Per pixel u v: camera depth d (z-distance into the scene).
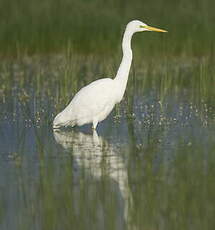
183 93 26.30
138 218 13.75
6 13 39.06
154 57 33.12
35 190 15.73
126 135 20.73
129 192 15.17
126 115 23.19
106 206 14.12
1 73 30.77
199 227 13.29
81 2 40.91
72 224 13.56
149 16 38.41
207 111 23.20
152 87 27.00
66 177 15.74
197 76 27.42
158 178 15.97
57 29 36.78
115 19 37.84
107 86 21.80
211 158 17.03
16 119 22.75
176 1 41.19
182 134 20.28
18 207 14.76
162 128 21.02
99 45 35.56
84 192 14.82
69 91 25.48
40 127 21.77
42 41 36.12
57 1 40.94
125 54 22.11
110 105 22.02
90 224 13.55
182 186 15.10
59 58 33.97
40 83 28.11
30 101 25.34
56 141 20.22
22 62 33.66
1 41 35.94
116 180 16.12
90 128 22.41
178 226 13.36
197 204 14.21
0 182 16.36
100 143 19.89
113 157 18.22
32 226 13.79
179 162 16.98
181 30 36.22
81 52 35.47
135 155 18.03
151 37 35.31
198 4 40.34
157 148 18.77
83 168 16.14
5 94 26.48
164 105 24.33
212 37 35.47
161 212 14.00
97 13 38.88
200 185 15.22
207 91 24.86
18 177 16.73
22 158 18.33
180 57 33.94
